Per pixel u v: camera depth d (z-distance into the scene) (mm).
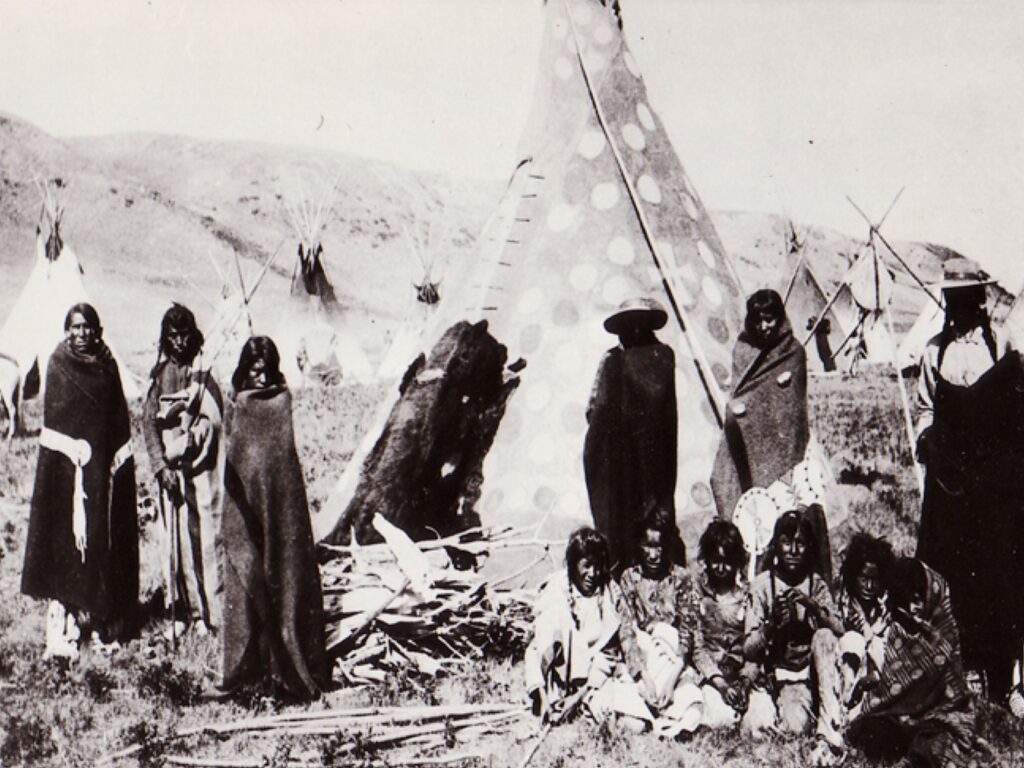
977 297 7418
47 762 6309
